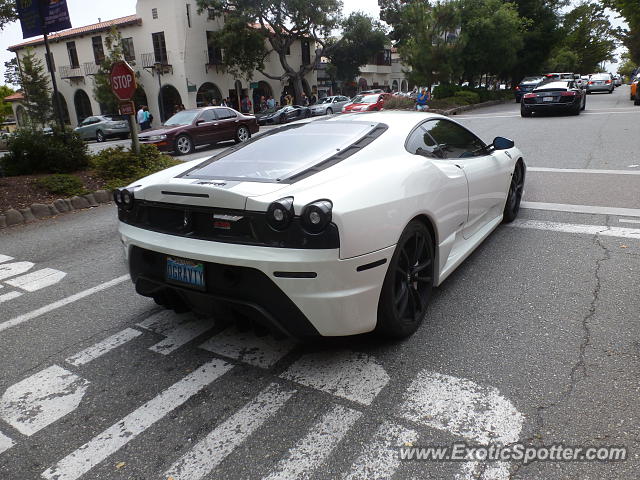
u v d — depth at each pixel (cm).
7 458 226
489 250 450
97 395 271
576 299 343
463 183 364
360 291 256
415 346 298
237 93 3434
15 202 746
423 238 309
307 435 228
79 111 3944
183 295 286
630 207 552
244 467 211
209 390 268
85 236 615
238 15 3266
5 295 430
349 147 310
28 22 934
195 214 274
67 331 352
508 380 257
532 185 692
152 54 3350
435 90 2977
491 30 2914
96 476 212
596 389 245
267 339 320
